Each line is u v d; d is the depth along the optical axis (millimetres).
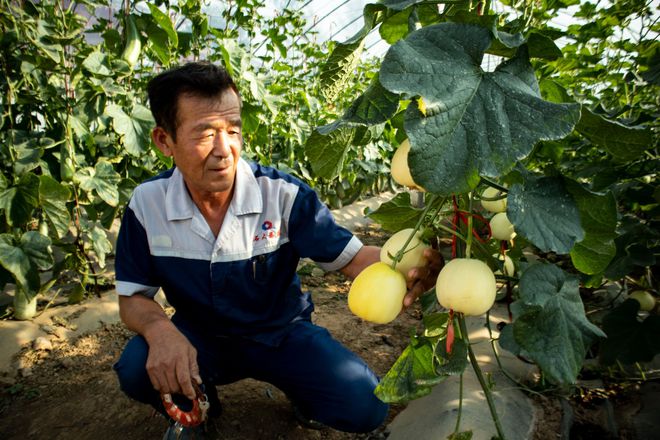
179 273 1653
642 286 2504
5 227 2691
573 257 1014
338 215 5867
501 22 1226
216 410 1956
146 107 3227
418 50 695
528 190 839
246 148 4090
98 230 3094
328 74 845
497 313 2637
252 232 1642
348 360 1718
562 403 1903
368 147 6004
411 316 3100
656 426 1771
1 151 2656
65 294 3326
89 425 2068
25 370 2508
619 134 792
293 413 2078
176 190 1638
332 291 3641
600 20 3199
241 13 3990
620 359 1959
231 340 1756
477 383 1971
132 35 2959
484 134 667
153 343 1495
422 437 1703
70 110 2854
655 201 2242
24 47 2736
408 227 1248
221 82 1390
